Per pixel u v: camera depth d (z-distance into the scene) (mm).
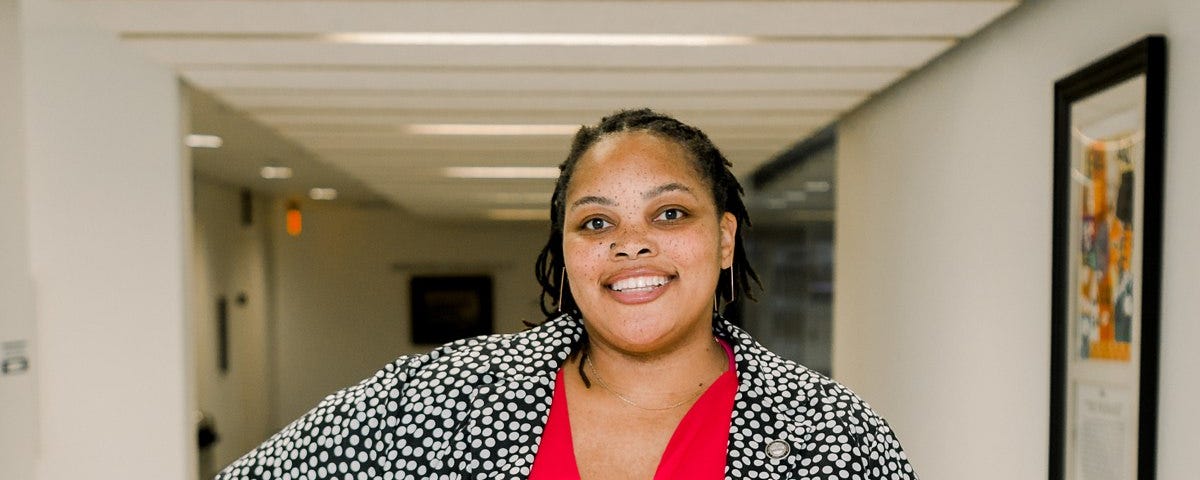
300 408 10719
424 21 2369
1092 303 1950
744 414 995
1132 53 1757
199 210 7359
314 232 10945
